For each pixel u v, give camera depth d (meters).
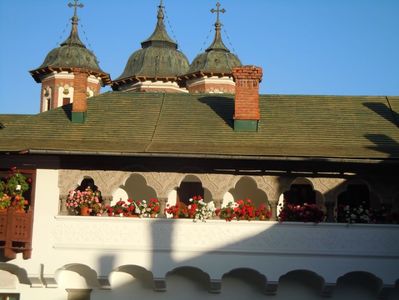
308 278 23.02
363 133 24.84
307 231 22.09
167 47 46.81
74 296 23.00
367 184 22.67
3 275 23.00
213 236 22.08
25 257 22.17
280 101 27.34
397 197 23.44
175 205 23.00
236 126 24.66
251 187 24.61
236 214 22.27
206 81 43.16
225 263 21.94
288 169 22.72
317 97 27.78
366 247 22.00
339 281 23.11
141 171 22.77
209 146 23.30
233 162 22.69
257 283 23.02
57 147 22.69
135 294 23.11
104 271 22.02
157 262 21.98
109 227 22.22
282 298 22.98
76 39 44.66
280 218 22.28
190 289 23.11
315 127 25.22
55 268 22.14
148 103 26.88
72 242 22.22
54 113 25.95
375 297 23.00
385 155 22.44
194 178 24.64
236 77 24.95
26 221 22.20
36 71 42.91
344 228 22.09
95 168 22.86
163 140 23.83
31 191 22.81
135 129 24.72
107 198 22.70
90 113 25.92
